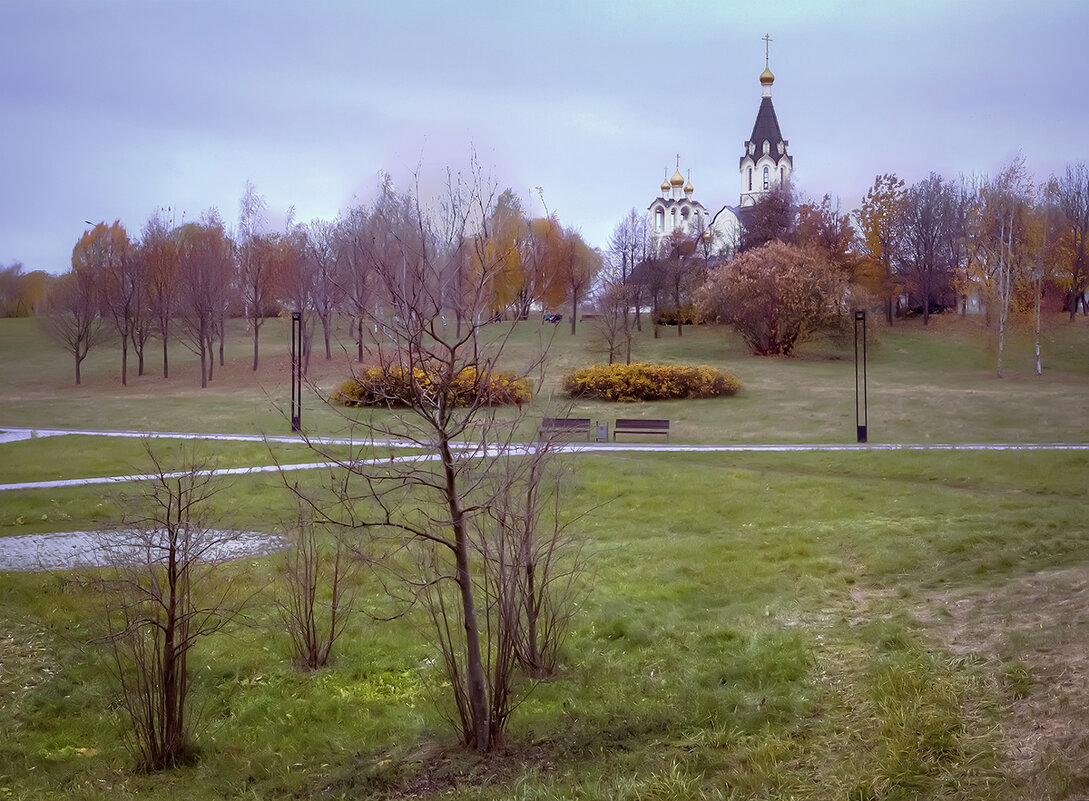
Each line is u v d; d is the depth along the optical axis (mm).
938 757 6645
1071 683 7457
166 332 53812
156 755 8477
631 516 17891
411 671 10414
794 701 8242
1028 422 31156
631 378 39312
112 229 73875
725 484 20828
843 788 6402
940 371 48094
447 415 8172
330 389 39156
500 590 8984
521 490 9930
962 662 8492
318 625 11727
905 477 22125
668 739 7859
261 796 7672
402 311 7688
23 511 18406
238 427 33375
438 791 7320
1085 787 5785
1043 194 66938
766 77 108000
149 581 9734
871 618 10742
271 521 17000
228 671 10602
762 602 11844
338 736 8836
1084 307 65125
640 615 11516
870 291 64938
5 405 42375
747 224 80438
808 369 47844
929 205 67812
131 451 26672
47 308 74688
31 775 8289
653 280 62719
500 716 8133
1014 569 12234
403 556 13773
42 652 11016
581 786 6938
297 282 49656
